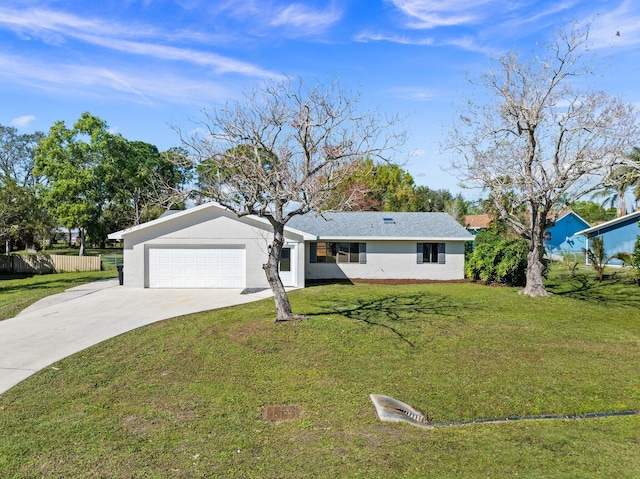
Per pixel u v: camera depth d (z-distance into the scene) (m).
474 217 48.66
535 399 7.81
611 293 18.44
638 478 4.94
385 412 7.16
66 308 15.44
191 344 10.80
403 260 23.50
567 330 12.15
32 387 8.28
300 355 9.86
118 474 5.31
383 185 38.88
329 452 5.82
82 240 38.25
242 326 12.10
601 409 7.48
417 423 6.91
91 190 36.41
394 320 12.73
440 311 14.11
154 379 8.69
